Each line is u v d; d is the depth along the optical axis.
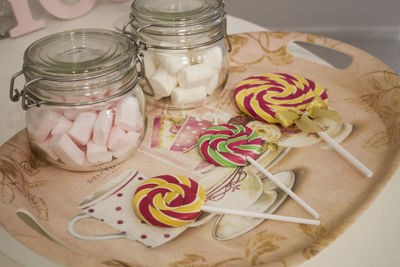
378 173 0.80
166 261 0.65
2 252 0.61
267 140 0.90
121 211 0.74
